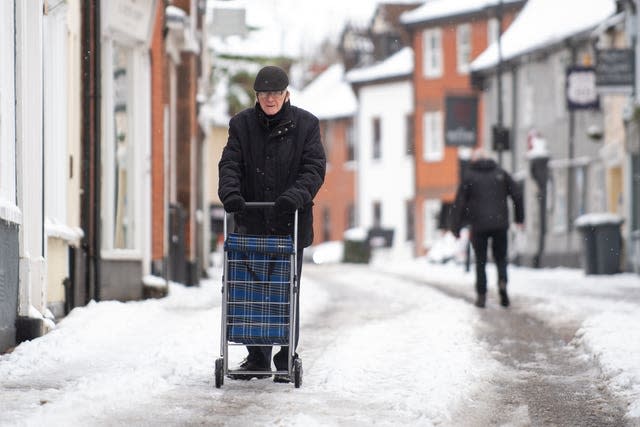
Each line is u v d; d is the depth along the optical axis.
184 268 32.56
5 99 14.10
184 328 15.55
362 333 16.02
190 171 33.12
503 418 10.22
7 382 11.29
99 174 20.16
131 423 9.25
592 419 10.30
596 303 22.47
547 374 13.08
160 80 25.92
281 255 11.18
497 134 51.59
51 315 15.53
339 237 87.19
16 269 14.34
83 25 19.78
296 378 11.23
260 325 11.19
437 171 75.88
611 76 39.78
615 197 47.19
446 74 75.12
